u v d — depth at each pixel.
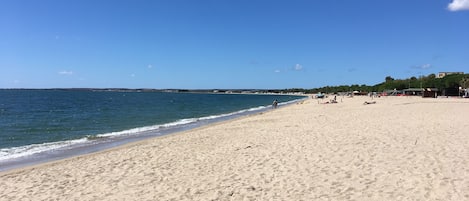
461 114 25.59
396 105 45.19
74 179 9.78
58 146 17.66
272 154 11.69
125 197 7.91
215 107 62.56
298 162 10.29
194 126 27.20
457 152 10.52
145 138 20.19
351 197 7.14
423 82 124.31
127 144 16.89
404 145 12.01
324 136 15.18
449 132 14.85
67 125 29.17
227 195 7.69
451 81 108.19
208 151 13.21
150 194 8.05
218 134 18.92
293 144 13.45
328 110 39.28
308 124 21.78
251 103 85.38
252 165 10.30
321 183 8.16
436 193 7.04
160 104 72.69
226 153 12.51
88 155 13.66
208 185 8.52
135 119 35.34
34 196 8.28
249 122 26.69
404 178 8.12
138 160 12.06
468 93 84.12
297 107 51.28
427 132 15.07
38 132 24.27
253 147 13.36
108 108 55.72
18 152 15.99
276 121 26.09
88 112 45.97
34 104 67.75
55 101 82.81
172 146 15.02
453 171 8.45
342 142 13.23
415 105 42.41
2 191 8.80
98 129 26.12
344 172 8.93
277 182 8.44
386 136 14.25
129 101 87.31
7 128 26.77
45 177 10.15
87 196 8.11
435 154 10.35
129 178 9.60
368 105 49.41
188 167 10.56
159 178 9.42
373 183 7.92
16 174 10.63
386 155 10.55
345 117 26.64
